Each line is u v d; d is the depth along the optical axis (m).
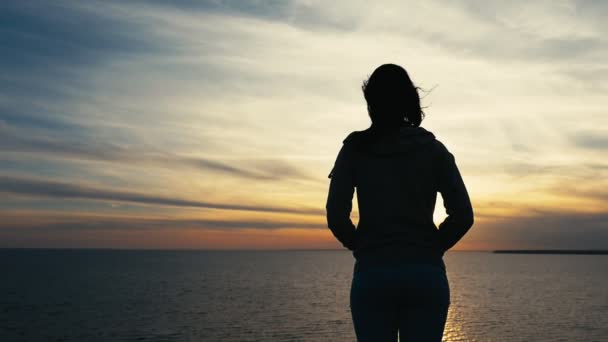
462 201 2.71
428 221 2.69
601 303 138.25
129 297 146.12
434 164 2.72
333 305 131.25
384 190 2.71
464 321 103.50
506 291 178.00
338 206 2.77
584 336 86.12
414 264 2.60
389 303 2.64
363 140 2.76
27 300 135.75
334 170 2.86
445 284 2.63
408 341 2.62
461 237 2.74
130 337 82.12
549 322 102.38
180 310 116.75
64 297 144.62
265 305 130.00
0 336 82.19
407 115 2.84
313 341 80.44
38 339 79.81
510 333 89.00
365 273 2.64
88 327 91.62
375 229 2.68
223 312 114.25
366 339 2.64
